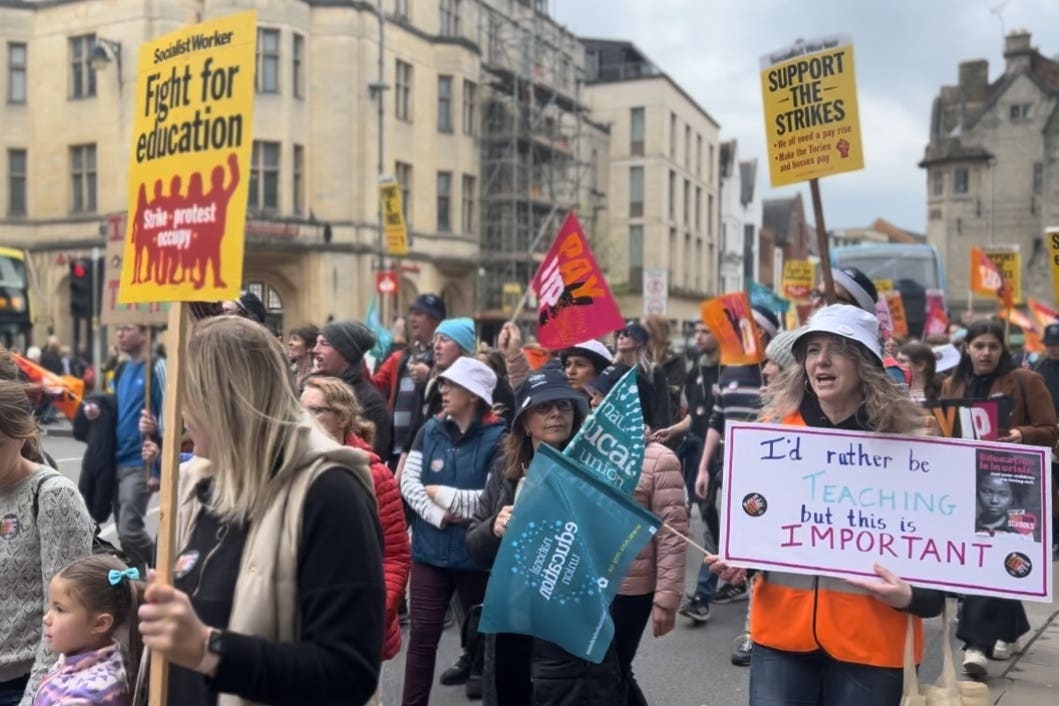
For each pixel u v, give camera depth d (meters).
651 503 4.22
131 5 30.33
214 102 2.43
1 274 23.59
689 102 57.75
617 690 3.84
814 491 3.25
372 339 6.62
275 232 29.64
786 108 5.73
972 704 3.09
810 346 3.30
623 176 53.22
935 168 55.12
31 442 3.64
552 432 4.12
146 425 6.96
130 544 7.30
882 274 27.11
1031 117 52.81
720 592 7.67
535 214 41.94
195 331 2.37
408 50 34.12
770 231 82.88
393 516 4.03
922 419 3.24
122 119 30.72
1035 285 50.09
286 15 30.03
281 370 2.33
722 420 7.38
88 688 2.89
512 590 3.62
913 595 3.07
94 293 18.44
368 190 31.69
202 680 2.35
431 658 5.02
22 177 32.50
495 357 7.81
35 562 3.37
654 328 9.20
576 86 48.19
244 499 2.26
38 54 32.16
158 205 2.52
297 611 2.24
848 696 3.15
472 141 37.78
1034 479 3.11
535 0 44.38
